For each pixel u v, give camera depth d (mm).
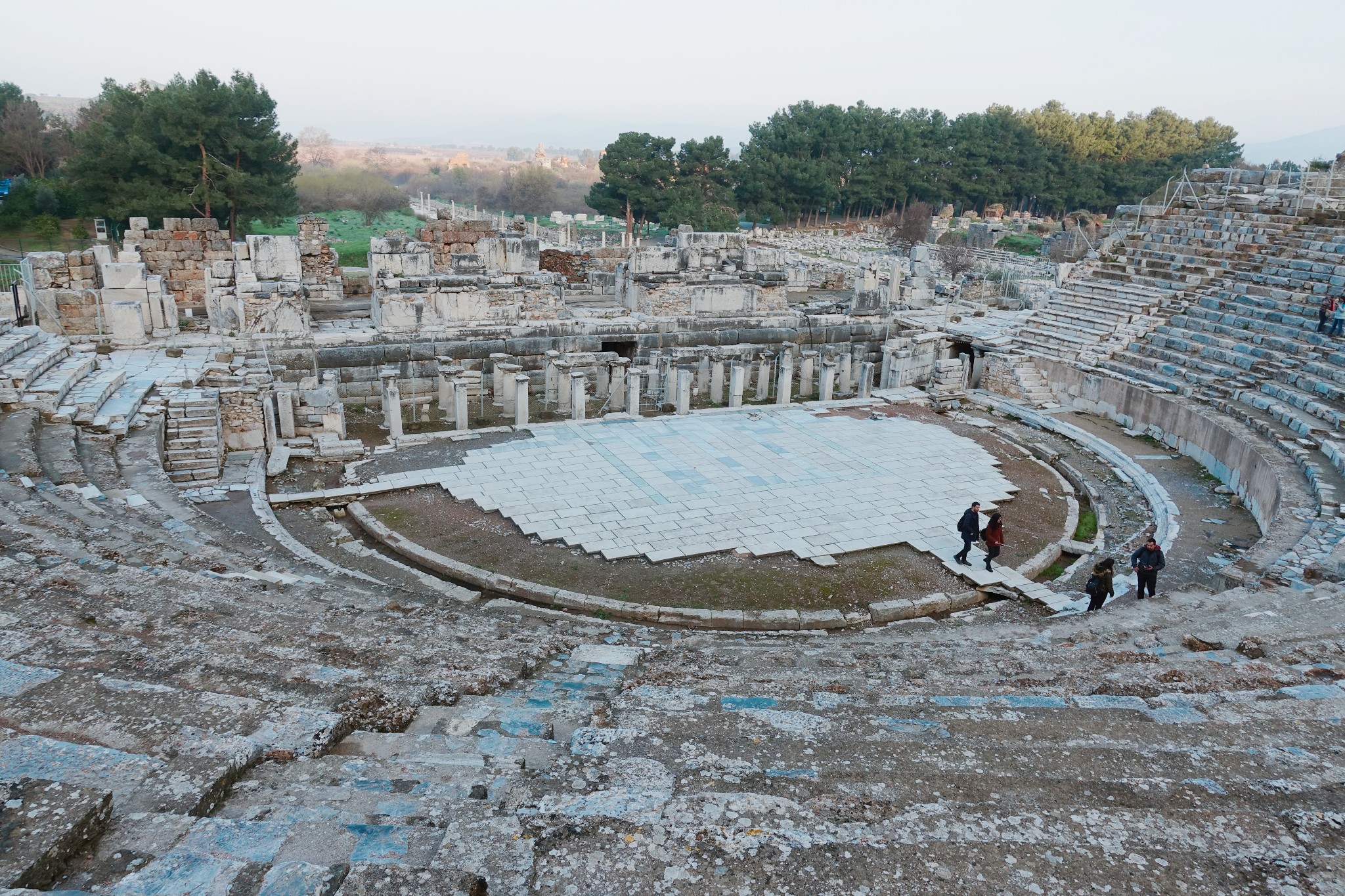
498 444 22938
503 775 5418
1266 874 4496
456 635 9617
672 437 24234
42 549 10367
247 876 3779
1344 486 18266
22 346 20594
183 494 16547
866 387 30391
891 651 10445
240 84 47312
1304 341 26172
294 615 9234
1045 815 5004
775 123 90312
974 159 94688
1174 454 25453
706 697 7520
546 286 29781
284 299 26016
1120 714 7102
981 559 17344
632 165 73500
